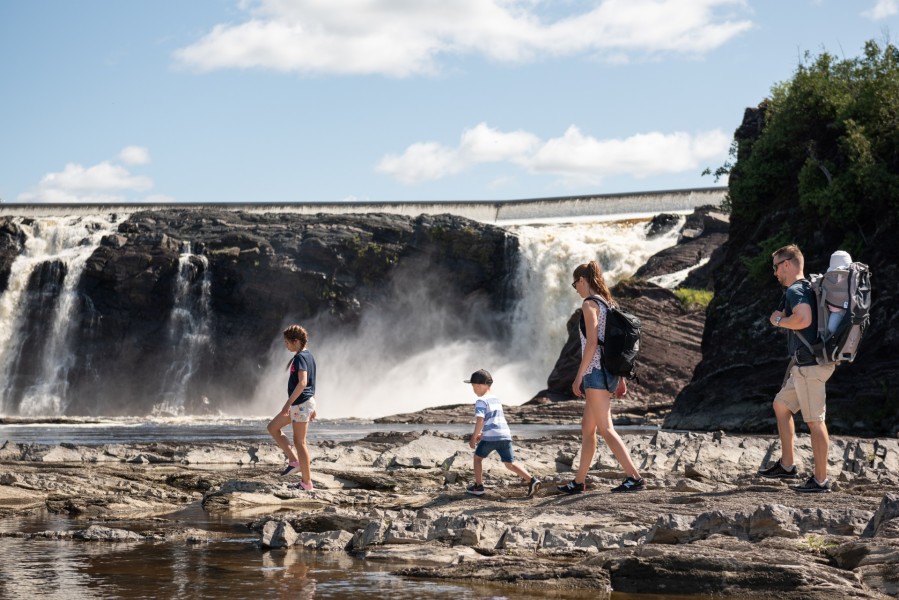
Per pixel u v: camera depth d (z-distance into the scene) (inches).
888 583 208.7
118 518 360.8
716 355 1280.8
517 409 1763.0
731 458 535.2
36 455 611.2
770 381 1177.4
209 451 626.8
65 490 445.4
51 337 2544.3
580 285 350.0
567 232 2564.0
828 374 326.0
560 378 1839.3
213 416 2444.6
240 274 2513.5
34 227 2684.5
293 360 436.8
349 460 576.1
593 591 216.8
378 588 217.0
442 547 270.1
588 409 353.1
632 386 1752.0
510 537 276.4
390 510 377.1
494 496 382.0
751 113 1565.0
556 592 215.3
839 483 400.8
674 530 259.4
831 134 1219.2
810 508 270.8
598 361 349.1
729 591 211.5
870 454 528.4
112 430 1430.9
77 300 2546.8
